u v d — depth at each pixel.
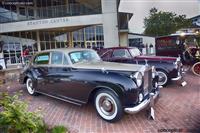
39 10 21.02
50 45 25.30
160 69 7.47
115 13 16.30
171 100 5.85
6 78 9.63
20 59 22.64
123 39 23.16
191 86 7.54
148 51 28.08
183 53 11.57
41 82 6.25
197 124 4.22
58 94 5.66
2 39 21.12
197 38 10.48
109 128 4.22
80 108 5.50
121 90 4.20
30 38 23.50
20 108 3.29
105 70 4.67
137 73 4.30
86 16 17.16
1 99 3.54
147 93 4.82
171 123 4.32
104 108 4.57
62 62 5.54
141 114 4.88
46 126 4.09
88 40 29.75
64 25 17.83
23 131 3.07
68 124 4.47
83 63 5.43
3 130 2.98
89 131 4.12
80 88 4.91
